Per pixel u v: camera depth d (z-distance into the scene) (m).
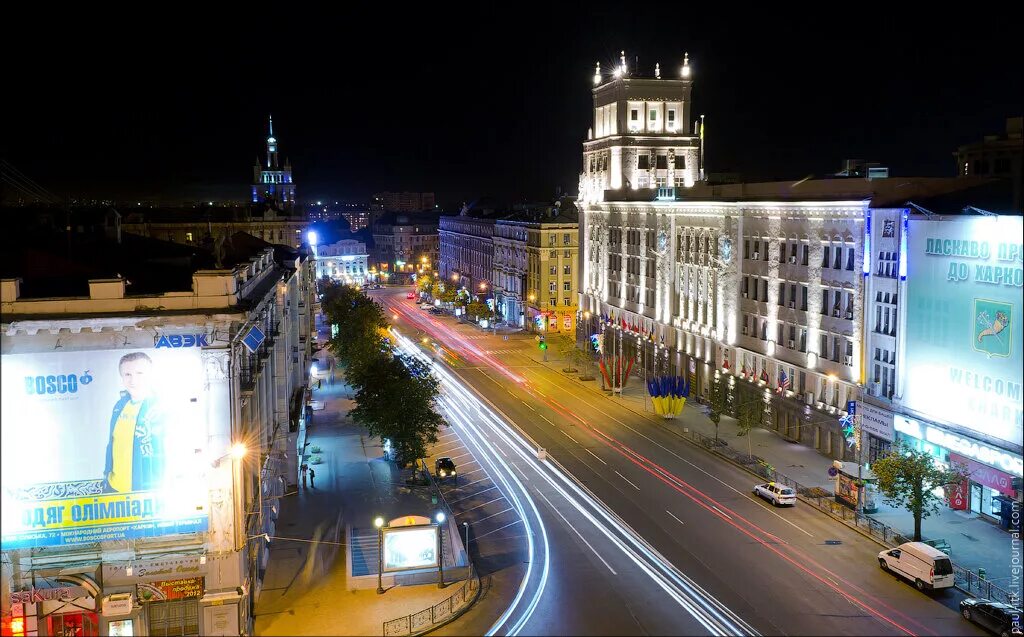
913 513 56.59
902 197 69.44
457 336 161.00
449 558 53.38
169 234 164.00
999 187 69.50
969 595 47.06
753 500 65.25
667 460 76.94
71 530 39.59
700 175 128.50
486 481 71.06
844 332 73.50
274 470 61.22
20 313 38.75
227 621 41.50
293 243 177.12
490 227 198.75
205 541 41.03
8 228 61.31
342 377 117.69
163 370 40.03
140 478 40.09
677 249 106.56
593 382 115.50
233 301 41.06
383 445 77.06
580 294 144.12
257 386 51.22
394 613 45.62
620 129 125.50
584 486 69.25
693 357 103.12
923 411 63.09
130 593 40.50
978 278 57.31
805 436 80.25
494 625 44.16
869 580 49.62
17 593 39.19
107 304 39.62
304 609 46.19
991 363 56.34
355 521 60.34
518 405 101.19
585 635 42.84
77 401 39.25
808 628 43.25
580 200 142.00
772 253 84.81
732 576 50.31
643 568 51.72
